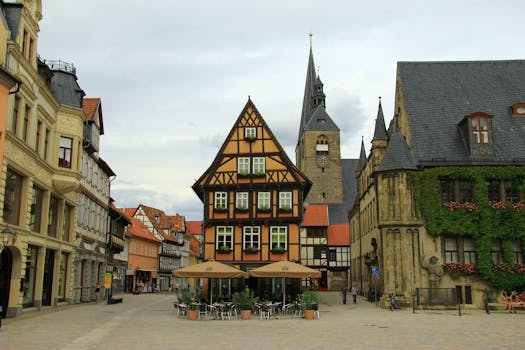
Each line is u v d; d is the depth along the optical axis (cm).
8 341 1625
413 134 3978
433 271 3625
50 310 2966
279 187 3866
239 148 3972
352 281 6219
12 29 2534
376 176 3891
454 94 4269
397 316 2931
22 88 2561
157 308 3469
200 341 1720
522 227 3662
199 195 4359
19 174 2602
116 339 1745
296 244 3778
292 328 2203
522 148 3903
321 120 10562
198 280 3869
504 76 4409
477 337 1888
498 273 3606
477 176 3734
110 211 4931
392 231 3694
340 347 1598
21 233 2567
